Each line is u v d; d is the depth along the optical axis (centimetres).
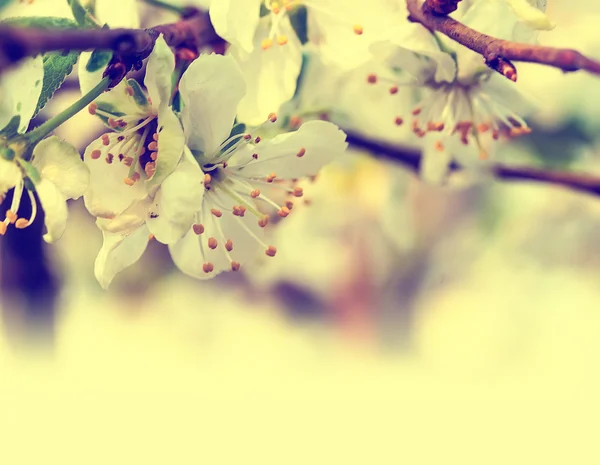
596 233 42
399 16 22
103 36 18
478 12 22
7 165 19
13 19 19
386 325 73
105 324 69
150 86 20
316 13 22
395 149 25
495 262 50
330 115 25
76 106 20
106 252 20
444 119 23
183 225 20
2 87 19
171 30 21
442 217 56
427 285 69
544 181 25
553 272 47
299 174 21
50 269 36
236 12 21
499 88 23
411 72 23
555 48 19
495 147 27
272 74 22
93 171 20
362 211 41
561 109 31
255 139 21
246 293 75
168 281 69
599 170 31
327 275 69
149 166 20
